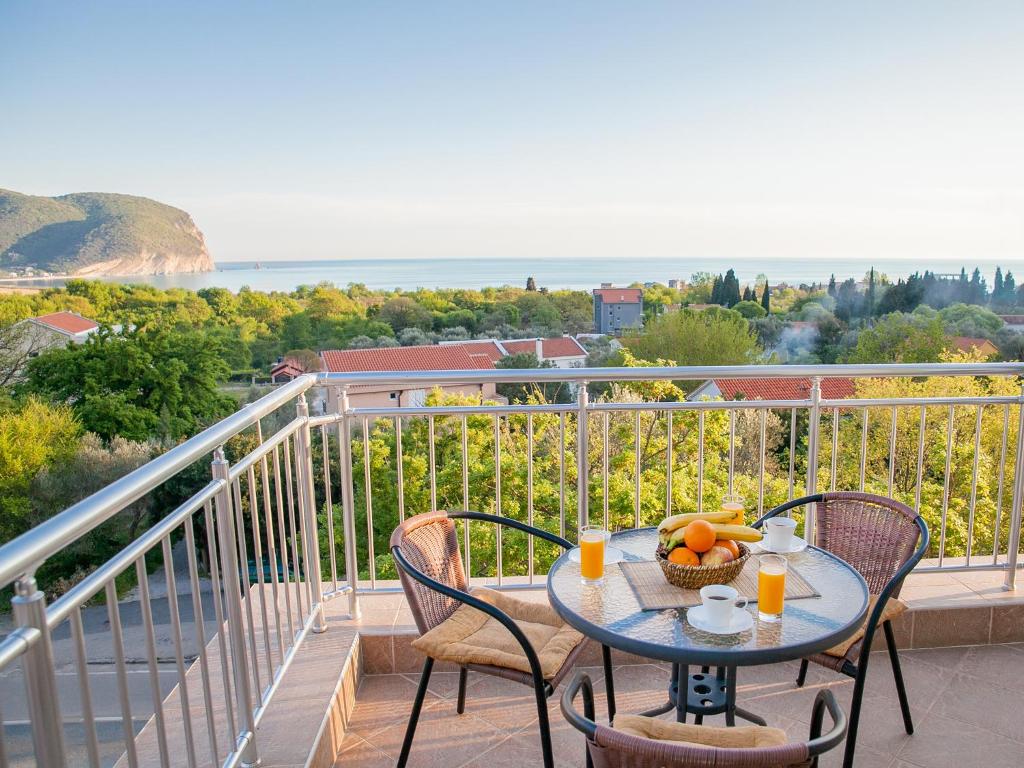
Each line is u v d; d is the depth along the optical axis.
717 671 2.16
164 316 35.44
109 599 1.25
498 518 2.39
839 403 2.86
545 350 40.09
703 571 1.81
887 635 2.25
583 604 1.78
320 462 14.41
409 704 2.53
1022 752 2.21
